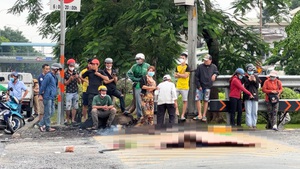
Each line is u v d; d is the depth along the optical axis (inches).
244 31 1934.1
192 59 1437.0
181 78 1438.2
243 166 867.4
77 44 2135.8
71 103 1573.6
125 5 1803.6
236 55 1964.8
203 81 1416.1
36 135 1327.5
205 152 917.2
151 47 1688.0
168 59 1792.6
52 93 1389.0
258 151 928.3
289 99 1529.3
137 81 1423.5
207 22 1669.5
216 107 1449.3
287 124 1689.2
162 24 1625.2
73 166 893.2
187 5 1407.5
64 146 1136.2
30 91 2345.0
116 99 1838.1
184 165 874.1
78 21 2137.1
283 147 1045.8
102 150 1048.8
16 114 1508.4
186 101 1444.4
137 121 1418.6
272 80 1461.6
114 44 1729.8
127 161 924.0
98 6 1817.2
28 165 904.3
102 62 1733.5
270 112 1453.0
